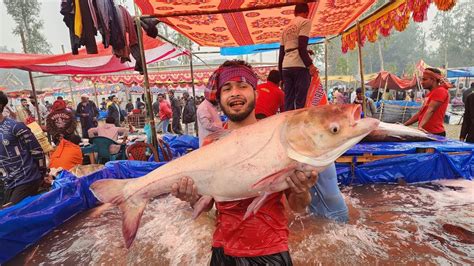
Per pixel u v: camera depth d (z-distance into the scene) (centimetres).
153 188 187
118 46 440
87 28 362
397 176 492
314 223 351
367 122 147
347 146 148
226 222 185
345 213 361
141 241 332
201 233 344
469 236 311
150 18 538
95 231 363
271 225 178
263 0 512
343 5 606
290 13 668
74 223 390
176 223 374
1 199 511
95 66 920
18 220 324
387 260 274
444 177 493
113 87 3089
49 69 943
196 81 1717
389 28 589
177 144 674
